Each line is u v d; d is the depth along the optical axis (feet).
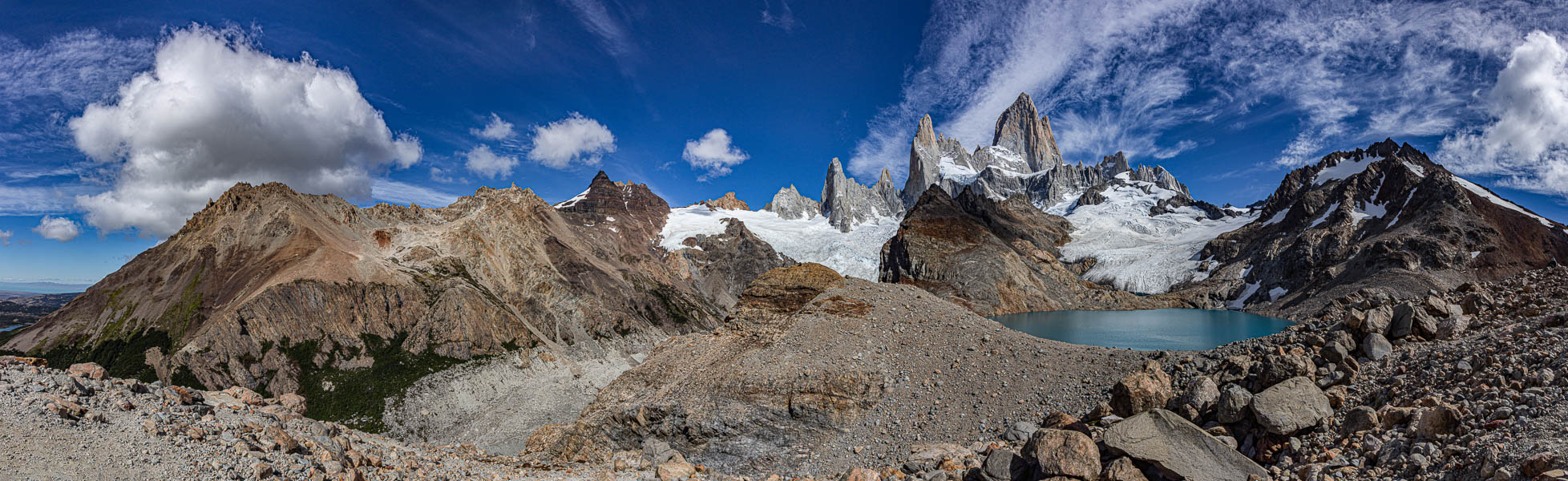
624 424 146.10
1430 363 68.08
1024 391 121.70
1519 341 63.77
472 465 75.36
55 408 47.03
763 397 140.46
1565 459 37.37
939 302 173.06
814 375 140.46
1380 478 50.11
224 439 51.88
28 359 56.80
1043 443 67.10
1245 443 67.00
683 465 96.02
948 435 118.01
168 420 53.26
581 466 93.15
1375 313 81.10
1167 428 63.72
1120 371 114.42
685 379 155.63
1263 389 77.41
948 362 141.18
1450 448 47.98
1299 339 90.79
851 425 132.26
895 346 151.43
